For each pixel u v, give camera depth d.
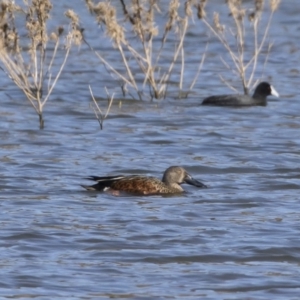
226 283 15.64
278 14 52.31
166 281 15.68
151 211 19.83
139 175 21.89
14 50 29.91
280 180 22.84
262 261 16.80
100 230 18.36
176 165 24.25
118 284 15.54
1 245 17.39
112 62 41.06
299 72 40.00
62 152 25.59
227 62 41.97
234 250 17.31
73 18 29.06
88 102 33.34
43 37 29.12
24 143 26.69
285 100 34.62
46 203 20.38
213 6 52.44
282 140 27.72
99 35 46.62
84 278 15.75
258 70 40.31
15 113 31.02
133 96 34.53
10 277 15.70
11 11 29.12
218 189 22.05
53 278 15.73
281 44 45.84
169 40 45.75
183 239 17.89
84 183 22.30
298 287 15.47
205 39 46.25
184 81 37.94
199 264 16.59
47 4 28.81
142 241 17.75
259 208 20.25
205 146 26.67
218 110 32.50
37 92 29.06
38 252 17.08
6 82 36.28
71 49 43.59
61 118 30.36
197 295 15.08
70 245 17.47
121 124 29.69
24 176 22.80
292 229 18.56
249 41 46.47
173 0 33.16
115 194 21.36
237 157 25.36
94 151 25.86
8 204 20.25
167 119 30.62
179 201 20.78
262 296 15.05
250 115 31.84
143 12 33.28
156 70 39.88
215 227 18.69
